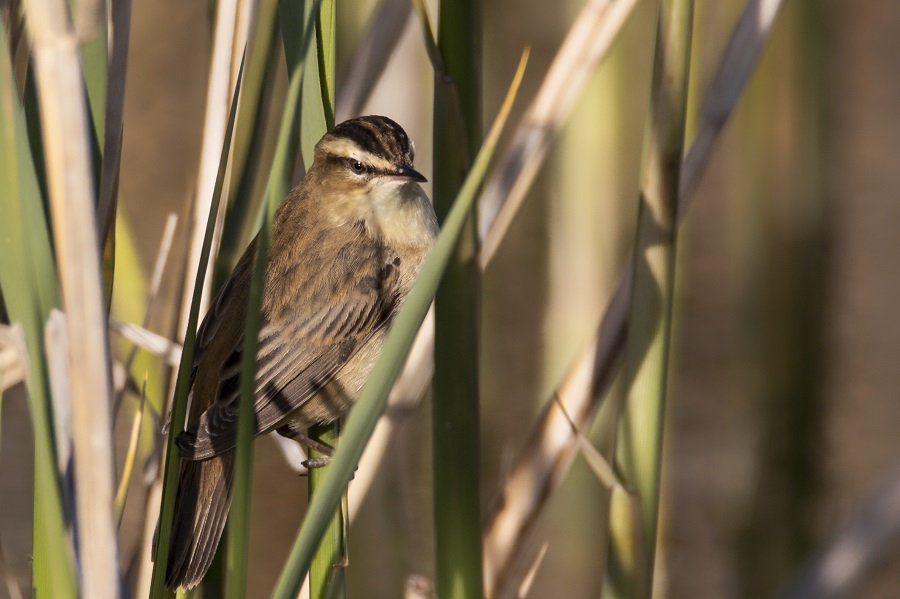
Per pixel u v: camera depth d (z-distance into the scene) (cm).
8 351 396
